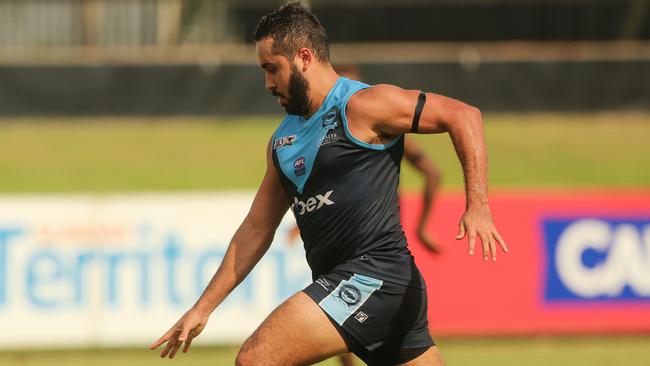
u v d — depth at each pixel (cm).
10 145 5709
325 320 1323
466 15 7100
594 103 6281
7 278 2750
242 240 1441
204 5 7294
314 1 7025
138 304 2772
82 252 2775
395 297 1351
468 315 2841
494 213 2886
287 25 1359
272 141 1410
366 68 6056
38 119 6119
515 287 2862
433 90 6128
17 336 2739
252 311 2759
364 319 1338
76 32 7069
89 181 5203
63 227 2778
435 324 2831
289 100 1370
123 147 5712
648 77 6281
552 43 7138
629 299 2906
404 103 1311
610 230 2916
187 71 6159
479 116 1295
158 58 6512
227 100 6181
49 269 2762
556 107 6253
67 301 2759
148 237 2792
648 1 7094
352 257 1360
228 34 7319
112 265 2773
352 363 1934
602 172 5431
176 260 2791
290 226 2767
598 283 2900
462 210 2864
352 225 1351
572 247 2898
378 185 1352
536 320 2864
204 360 2666
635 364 2631
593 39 7150
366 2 7044
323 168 1348
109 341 2753
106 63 6131
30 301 2750
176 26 7250
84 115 6138
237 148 5700
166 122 6153
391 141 1355
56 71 6109
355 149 1338
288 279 2762
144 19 7206
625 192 2944
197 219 2811
